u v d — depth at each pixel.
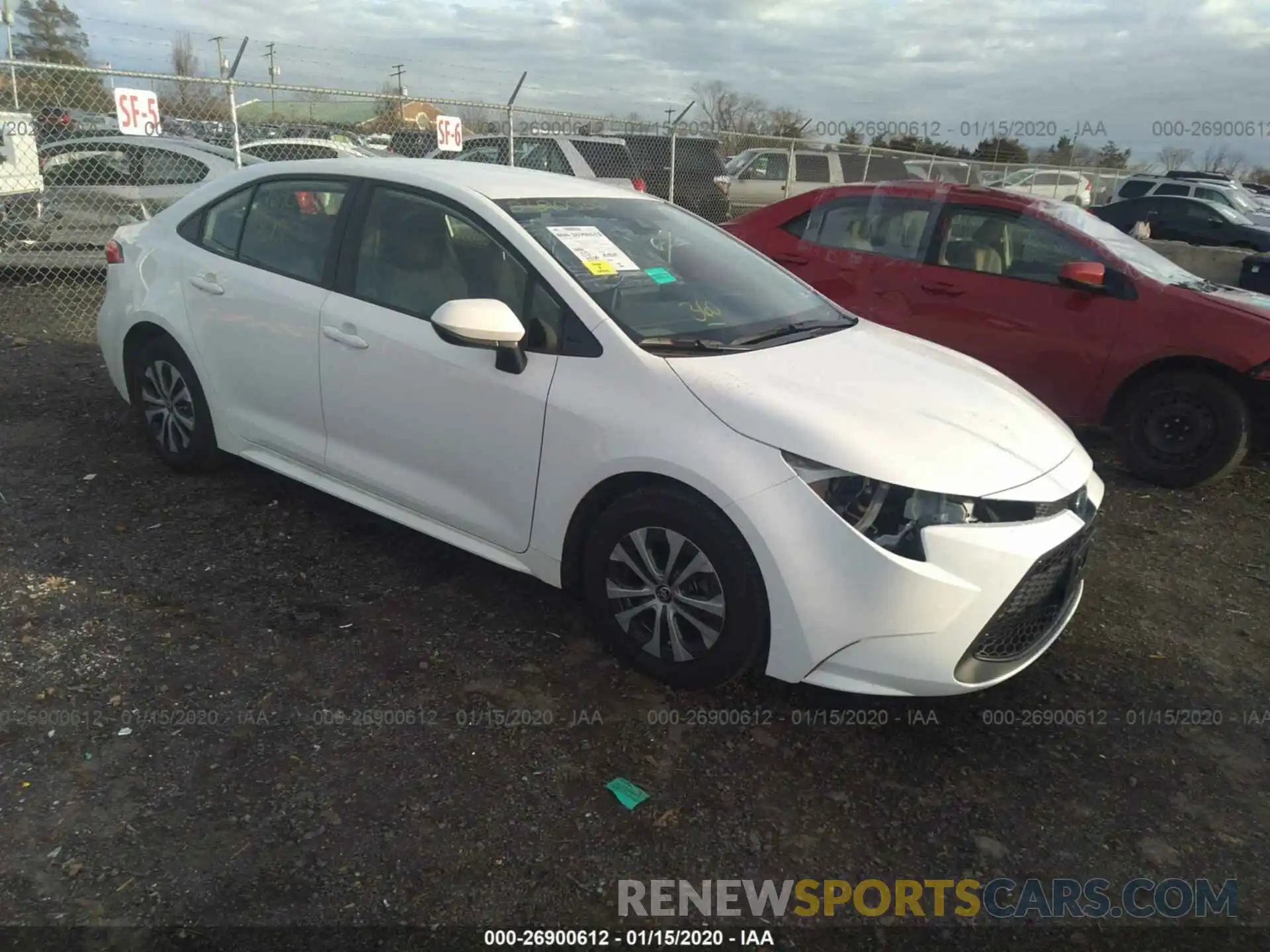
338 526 4.20
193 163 9.60
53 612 3.34
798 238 6.76
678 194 14.45
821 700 3.14
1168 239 19.53
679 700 3.09
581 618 3.55
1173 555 4.56
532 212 3.55
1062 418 5.83
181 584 3.61
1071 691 3.33
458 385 3.33
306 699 2.97
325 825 2.46
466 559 3.97
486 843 2.44
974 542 2.71
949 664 2.75
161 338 4.46
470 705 3.00
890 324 6.26
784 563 2.73
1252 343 5.09
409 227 3.64
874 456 2.74
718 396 2.90
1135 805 2.76
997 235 5.95
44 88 8.82
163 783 2.57
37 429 5.24
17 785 2.51
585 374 3.10
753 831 2.56
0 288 9.30
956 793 2.76
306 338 3.79
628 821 2.55
